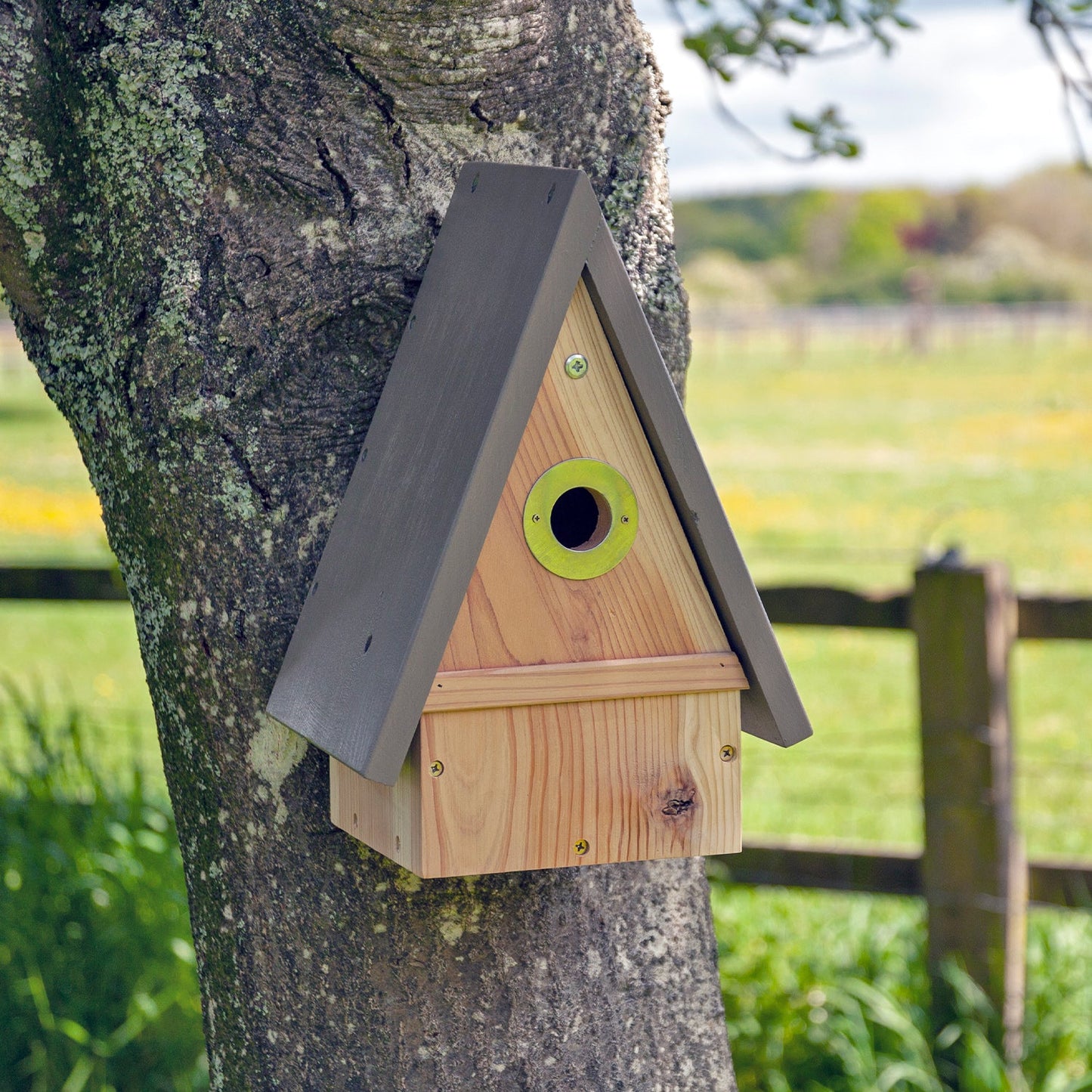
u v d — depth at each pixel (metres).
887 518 13.20
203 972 1.80
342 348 1.68
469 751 1.53
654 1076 1.75
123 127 1.63
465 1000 1.68
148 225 1.63
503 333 1.47
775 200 61.44
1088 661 8.72
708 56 2.82
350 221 1.64
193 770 1.74
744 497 14.52
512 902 1.69
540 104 1.69
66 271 1.71
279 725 1.68
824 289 57.69
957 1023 3.26
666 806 1.63
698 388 25.55
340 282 1.65
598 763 1.59
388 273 1.66
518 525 1.55
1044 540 11.85
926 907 3.38
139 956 3.36
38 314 1.76
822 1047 3.23
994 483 14.77
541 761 1.57
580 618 1.59
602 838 1.60
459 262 1.61
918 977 3.39
